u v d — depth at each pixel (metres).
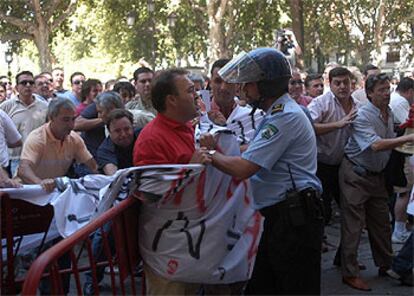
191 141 3.40
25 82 7.84
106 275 5.58
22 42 41.28
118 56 42.03
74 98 9.04
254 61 3.51
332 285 5.70
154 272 3.38
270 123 3.46
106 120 5.33
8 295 3.87
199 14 31.91
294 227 3.50
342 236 5.68
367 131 5.46
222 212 3.34
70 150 5.20
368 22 38.44
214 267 3.33
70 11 29.53
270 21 32.97
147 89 6.74
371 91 5.49
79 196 4.04
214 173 3.34
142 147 3.32
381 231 5.82
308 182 3.52
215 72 4.49
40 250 4.27
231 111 4.54
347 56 43.09
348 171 5.66
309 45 38.38
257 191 3.58
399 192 7.13
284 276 3.57
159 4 32.59
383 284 5.71
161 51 39.25
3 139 6.52
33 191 4.05
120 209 3.13
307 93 8.66
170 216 3.30
